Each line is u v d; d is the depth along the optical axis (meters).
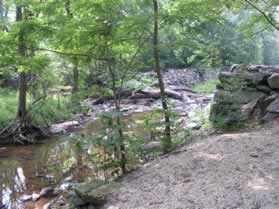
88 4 5.04
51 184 6.22
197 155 4.91
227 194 3.62
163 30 6.05
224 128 6.66
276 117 6.22
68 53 5.47
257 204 3.34
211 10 5.83
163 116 6.38
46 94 11.37
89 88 5.56
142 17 5.22
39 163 7.59
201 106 12.57
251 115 6.65
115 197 4.04
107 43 5.30
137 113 12.71
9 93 14.00
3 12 17.08
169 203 3.63
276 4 6.70
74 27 5.06
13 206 5.32
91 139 4.93
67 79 12.31
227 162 4.45
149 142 6.09
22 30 5.10
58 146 8.94
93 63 5.93
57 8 5.31
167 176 4.40
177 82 20.52
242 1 6.65
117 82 5.61
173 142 6.11
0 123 10.06
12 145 9.38
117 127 4.98
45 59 5.57
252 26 7.32
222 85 7.47
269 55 26.28
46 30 5.18
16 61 5.34
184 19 5.64
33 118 10.55
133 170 5.02
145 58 6.52
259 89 6.94
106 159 5.62
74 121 11.49
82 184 4.62
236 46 18.23
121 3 5.21
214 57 12.45
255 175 3.97
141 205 3.70
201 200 3.57
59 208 4.87
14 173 6.96
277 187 3.63
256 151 4.69
